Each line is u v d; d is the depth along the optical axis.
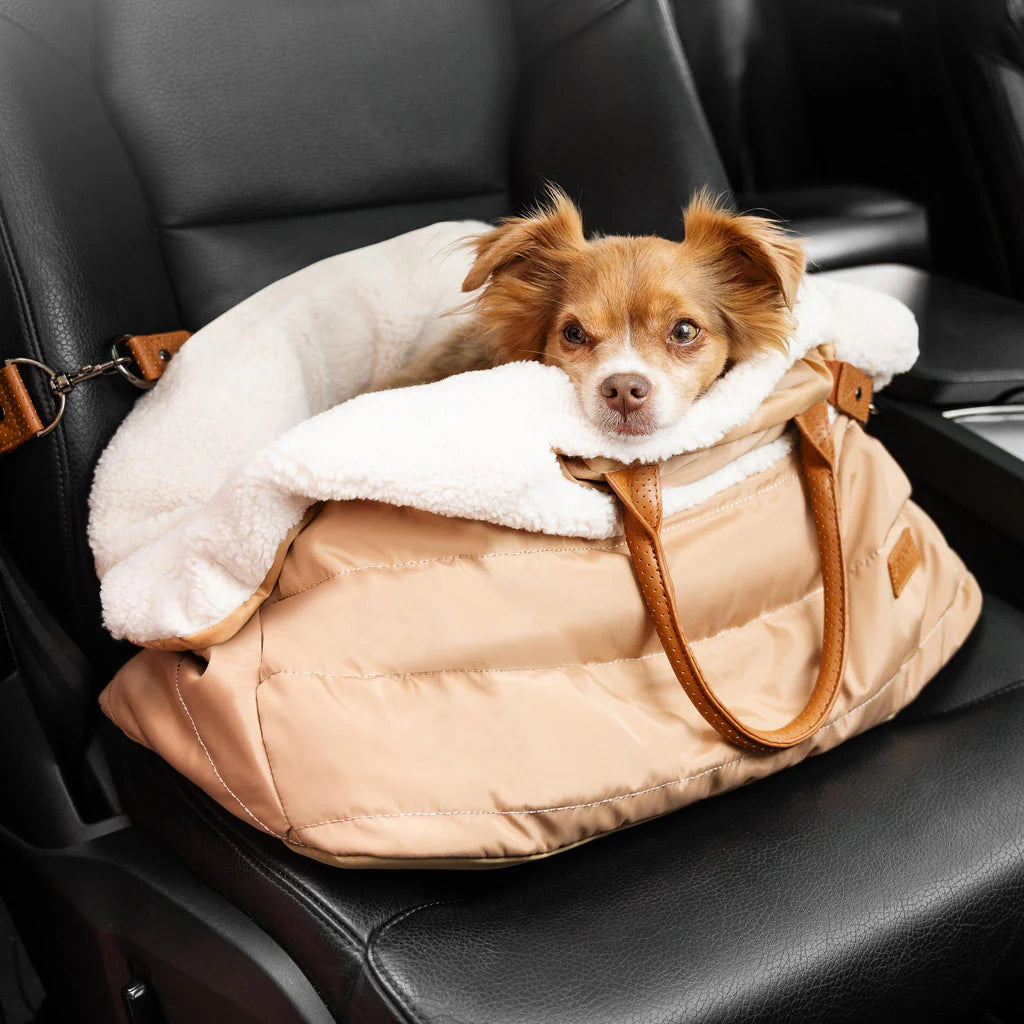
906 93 1.96
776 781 1.02
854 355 1.19
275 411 1.16
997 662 1.20
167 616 0.92
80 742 1.15
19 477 1.07
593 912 0.85
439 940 0.82
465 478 0.88
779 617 1.05
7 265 1.02
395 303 1.26
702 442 0.97
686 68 1.46
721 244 1.15
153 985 1.01
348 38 1.33
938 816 0.95
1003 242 1.87
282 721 0.85
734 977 0.80
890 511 1.12
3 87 1.03
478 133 1.44
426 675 0.87
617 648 0.94
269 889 0.88
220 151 1.27
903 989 0.86
